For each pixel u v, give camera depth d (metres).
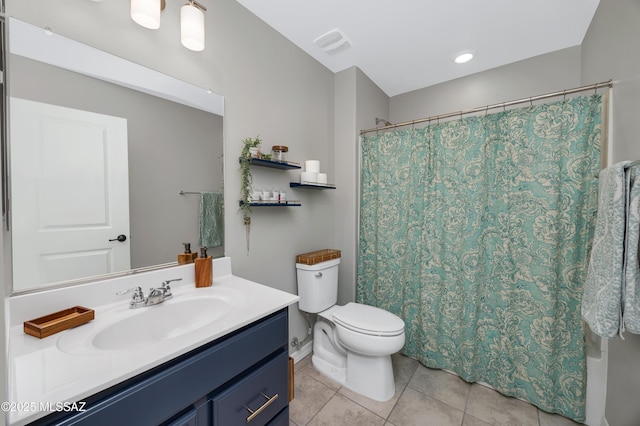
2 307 0.43
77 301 0.95
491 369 1.70
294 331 1.96
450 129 1.83
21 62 0.86
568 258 1.47
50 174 0.92
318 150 2.15
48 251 0.92
